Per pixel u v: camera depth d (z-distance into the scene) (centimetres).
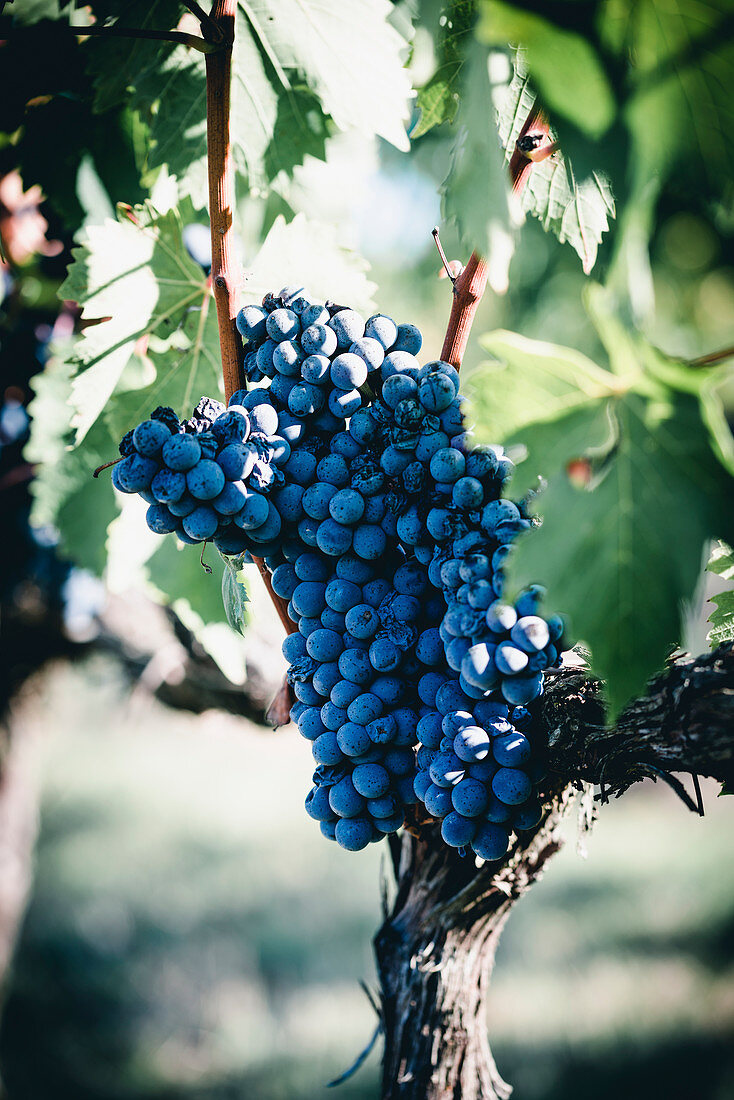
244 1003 180
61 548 78
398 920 65
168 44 67
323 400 54
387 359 54
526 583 46
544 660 50
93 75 68
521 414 46
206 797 264
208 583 74
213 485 50
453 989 63
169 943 198
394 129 67
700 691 49
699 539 46
